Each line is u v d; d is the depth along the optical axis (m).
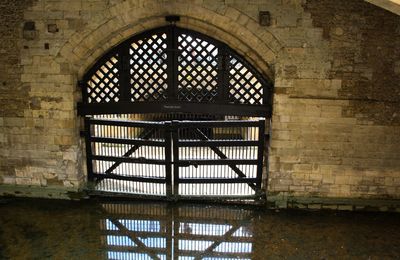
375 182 7.45
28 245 6.32
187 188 8.11
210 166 8.12
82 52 7.25
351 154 7.34
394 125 7.13
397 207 7.54
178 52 7.39
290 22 6.80
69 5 6.97
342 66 6.93
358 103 7.07
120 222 7.11
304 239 6.66
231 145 7.76
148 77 7.58
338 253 6.29
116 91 7.78
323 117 7.18
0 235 6.59
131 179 8.01
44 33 7.14
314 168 7.45
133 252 6.20
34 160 7.81
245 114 7.53
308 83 7.05
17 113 7.59
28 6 7.04
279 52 6.94
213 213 7.50
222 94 7.53
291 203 7.67
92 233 6.73
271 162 7.48
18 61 7.32
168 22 7.16
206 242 6.53
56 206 7.65
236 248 6.38
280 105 7.19
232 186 8.20
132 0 6.82
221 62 7.39
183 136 7.83
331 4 6.68
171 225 7.04
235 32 6.95
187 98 7.62
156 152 8.38
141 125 7.70
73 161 7.74
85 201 7.88
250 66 7.37
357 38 6.79
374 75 6.93
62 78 7.35
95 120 7.82
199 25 7.13
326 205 7.62
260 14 6.76
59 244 6.37
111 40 7.29
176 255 6.16
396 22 6.66
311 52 6.90
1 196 8.02
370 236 6.78
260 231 6.89
